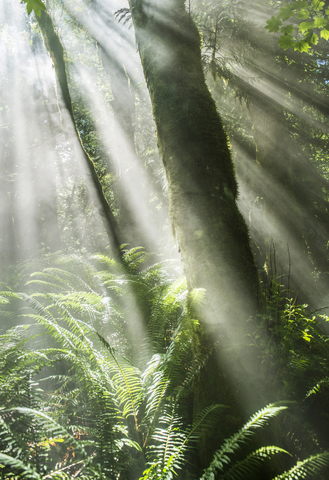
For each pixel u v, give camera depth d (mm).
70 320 2629
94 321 3156
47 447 1882
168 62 3156
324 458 1782
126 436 2139
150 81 3268
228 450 1704
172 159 2926
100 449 1890
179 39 3256
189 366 2676
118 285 4195
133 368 2328
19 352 2281
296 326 2729
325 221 9250
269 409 1848
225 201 2809
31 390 2271
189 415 2562
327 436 2490
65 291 3982
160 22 3322
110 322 3139
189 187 2793
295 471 1726
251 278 2635
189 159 2852
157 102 3131
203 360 2330
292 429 2520
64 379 2650
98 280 4781
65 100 7887
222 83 7895
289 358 2594
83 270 5000
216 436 2139
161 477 1669
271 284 3275
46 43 7875
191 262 2678
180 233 2785
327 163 11664
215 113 3078
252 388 2254
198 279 2607
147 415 2273
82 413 2471
